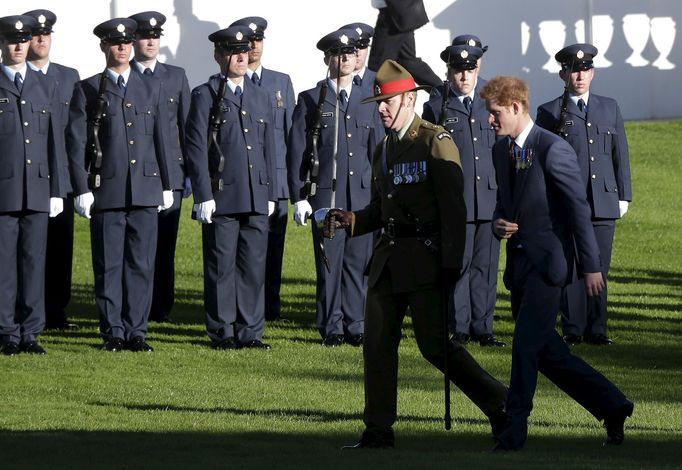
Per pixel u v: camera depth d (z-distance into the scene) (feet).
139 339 160.56
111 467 93.20
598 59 330.95
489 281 166.50
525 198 105.09
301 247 244.01
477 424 116.98
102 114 160.45
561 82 323.37
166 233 180.86
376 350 104.83
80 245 247.29
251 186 162.09
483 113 166.71
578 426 116.26
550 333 105.29
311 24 310.65
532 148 105.19
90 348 161.48
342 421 117.80
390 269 104.37
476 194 165.17
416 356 156.76
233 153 162.20
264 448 101.81
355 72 172.04
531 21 322.55
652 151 309.83
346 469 90.63
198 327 178.40
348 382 140.87
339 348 162.81
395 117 104.88
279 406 126.82
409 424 116.47
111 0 298.76
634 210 273.13
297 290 209.15
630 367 151.94
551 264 104.53
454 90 167.84
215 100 162.40
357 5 311.47
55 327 176.14
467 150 165.68
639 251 244.63
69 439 106.32
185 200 280.92
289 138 167.12
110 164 160.66
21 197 155.63
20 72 157.79
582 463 92.99
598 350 162.81
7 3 292.61
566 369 105.81
